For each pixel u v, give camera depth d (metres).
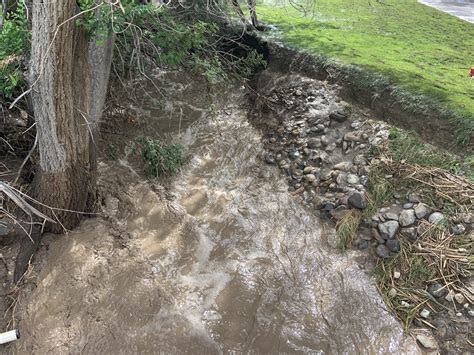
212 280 4.29
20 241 4.34
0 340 3.53
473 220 4.27
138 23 5.04
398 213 4.55
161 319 3.87
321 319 3.96
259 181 5.53
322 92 6.18
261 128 6.31
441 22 8.11
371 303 4.05
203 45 6.45
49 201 4.32
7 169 4.96
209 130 6.36
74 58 3.82
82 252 4.35
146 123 6.24
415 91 5.43
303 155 5.61
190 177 5.58
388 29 7.67
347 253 4.51
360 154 5.26
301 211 5.05
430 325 3.79
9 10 4.70
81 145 4.23
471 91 5.47
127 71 6.05
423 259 4.17
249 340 3.77
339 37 7.18
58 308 3.88
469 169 4.68
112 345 3.65
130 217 4.90
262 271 4.39
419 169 4.80
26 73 4.13
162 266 4.37
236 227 4.88
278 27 7.59
